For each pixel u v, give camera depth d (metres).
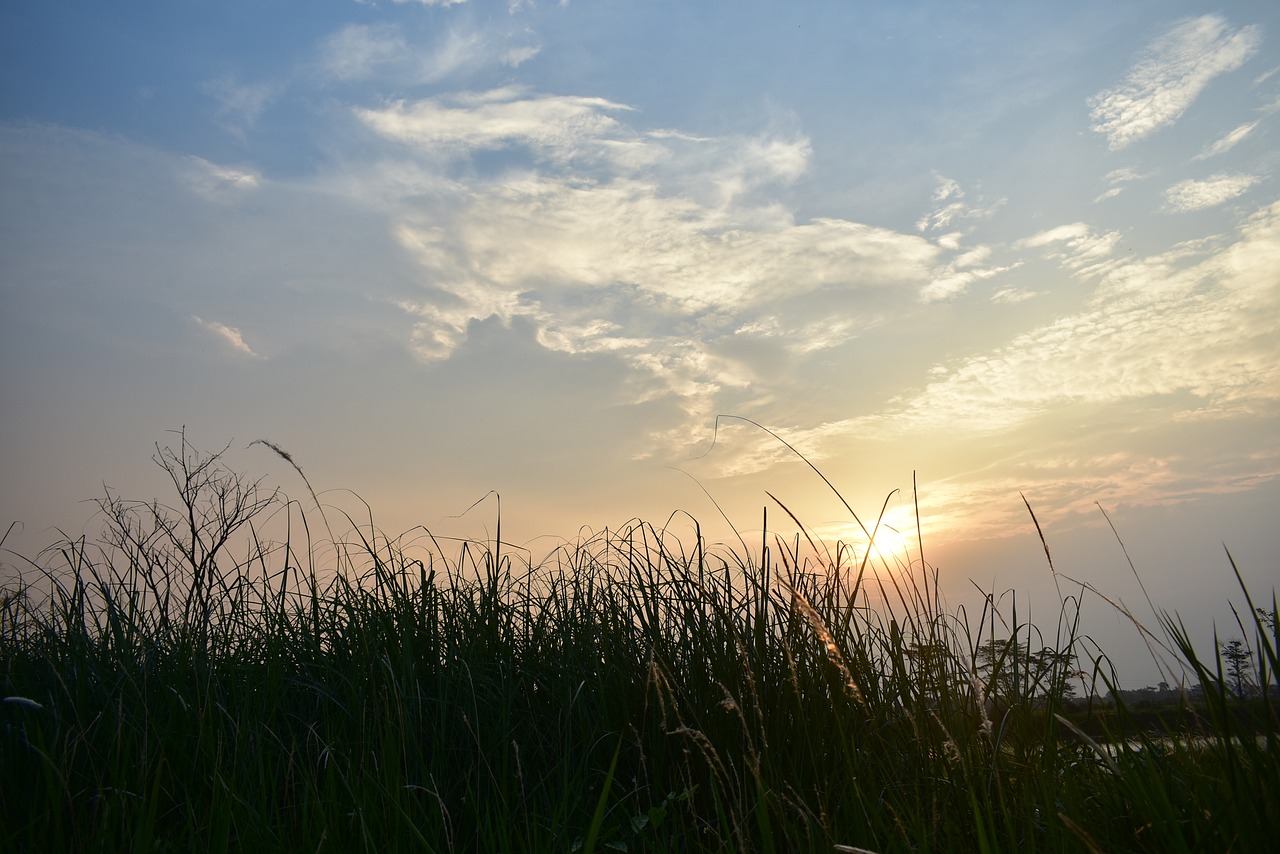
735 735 3.03
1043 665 2.83
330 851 2.51
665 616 3.60
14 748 2.93
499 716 3.39
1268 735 1.86
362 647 3.62
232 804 2.64
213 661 3.65
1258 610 1.91
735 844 2.45
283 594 4.01
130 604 3.83
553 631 3.86
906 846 2.16
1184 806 2.08
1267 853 1.74
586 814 2.95
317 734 3.18
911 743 2.79
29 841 2.49
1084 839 1.78
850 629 3.18
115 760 2.72
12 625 3.70
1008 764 2.54
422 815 2.73
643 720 3.13
